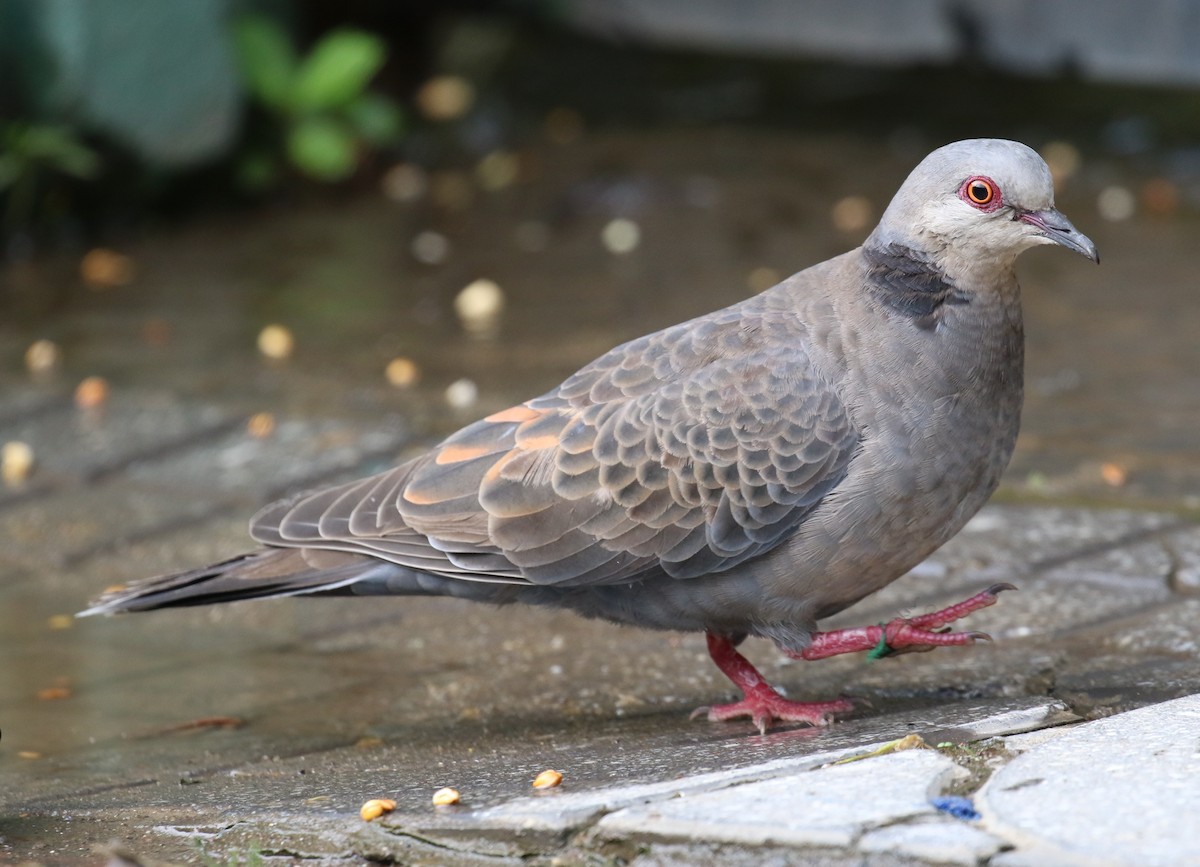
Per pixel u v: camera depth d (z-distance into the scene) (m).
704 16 27.81
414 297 17.75
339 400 14.45
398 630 10.32
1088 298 16.73
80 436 13.84
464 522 8.25
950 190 8.02
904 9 26.20
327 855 6.92
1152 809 6.13
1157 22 24.19
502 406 13.99
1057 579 10.16
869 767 6.83
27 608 10.84
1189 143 22.17
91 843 7.20
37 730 8.91
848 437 7.93
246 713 9.09
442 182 22.47
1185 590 9.83
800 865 6.15
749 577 8.18
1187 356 14.85
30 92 19.17
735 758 7.47
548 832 6.68
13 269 19.28
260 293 18.09
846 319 8.12
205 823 7.31
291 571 8.44
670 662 9.51
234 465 13.08
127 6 19.30
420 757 8.18
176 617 10.73
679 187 21.48
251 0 21.72
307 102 21.47
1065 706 7.67
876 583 8.32
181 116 19.98
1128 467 12.27
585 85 26.33
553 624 10.25
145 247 20.12
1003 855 5.99
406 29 25.42
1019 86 25.14
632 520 8.11
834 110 24.66
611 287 17.67
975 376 7.99
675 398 8.11
